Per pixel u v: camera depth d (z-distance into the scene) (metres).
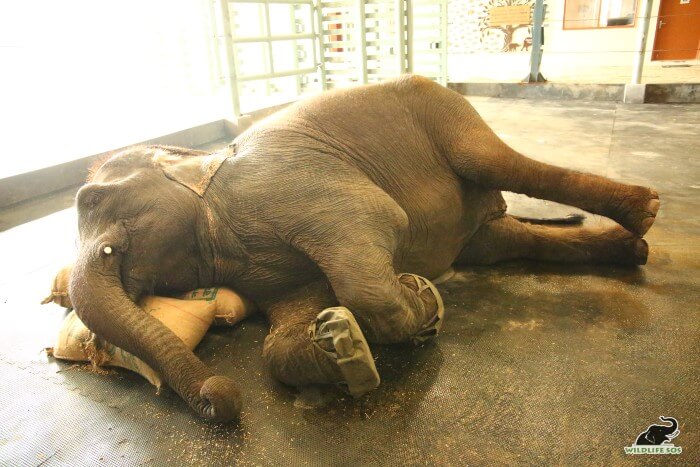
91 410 2.65
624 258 3.58
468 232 3.52
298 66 11.62
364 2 10.59
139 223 2.76
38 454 2.41
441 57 12.15
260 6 11.43
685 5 12.76
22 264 4.49
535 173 3.21
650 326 2.94
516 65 14.94
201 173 3.00
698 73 11.32
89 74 11.85
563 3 14.22
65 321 3.14
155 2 12.39
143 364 2.71
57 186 6.64
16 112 10.59
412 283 2.82
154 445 2.40
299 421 2.46
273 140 2.88
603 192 3.20
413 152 3.15
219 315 3.11
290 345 2.49
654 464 2.08
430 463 2.18
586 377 2.58
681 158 6.04
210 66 12.39
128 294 2.74
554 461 2.14
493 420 2.37
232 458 2.30
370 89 3.18
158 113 10.12
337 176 2.78
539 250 3.74
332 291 2.85
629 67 13.28
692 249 3.80
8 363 3.09
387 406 2.50
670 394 2.43
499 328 3.02
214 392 2.27
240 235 2.88
